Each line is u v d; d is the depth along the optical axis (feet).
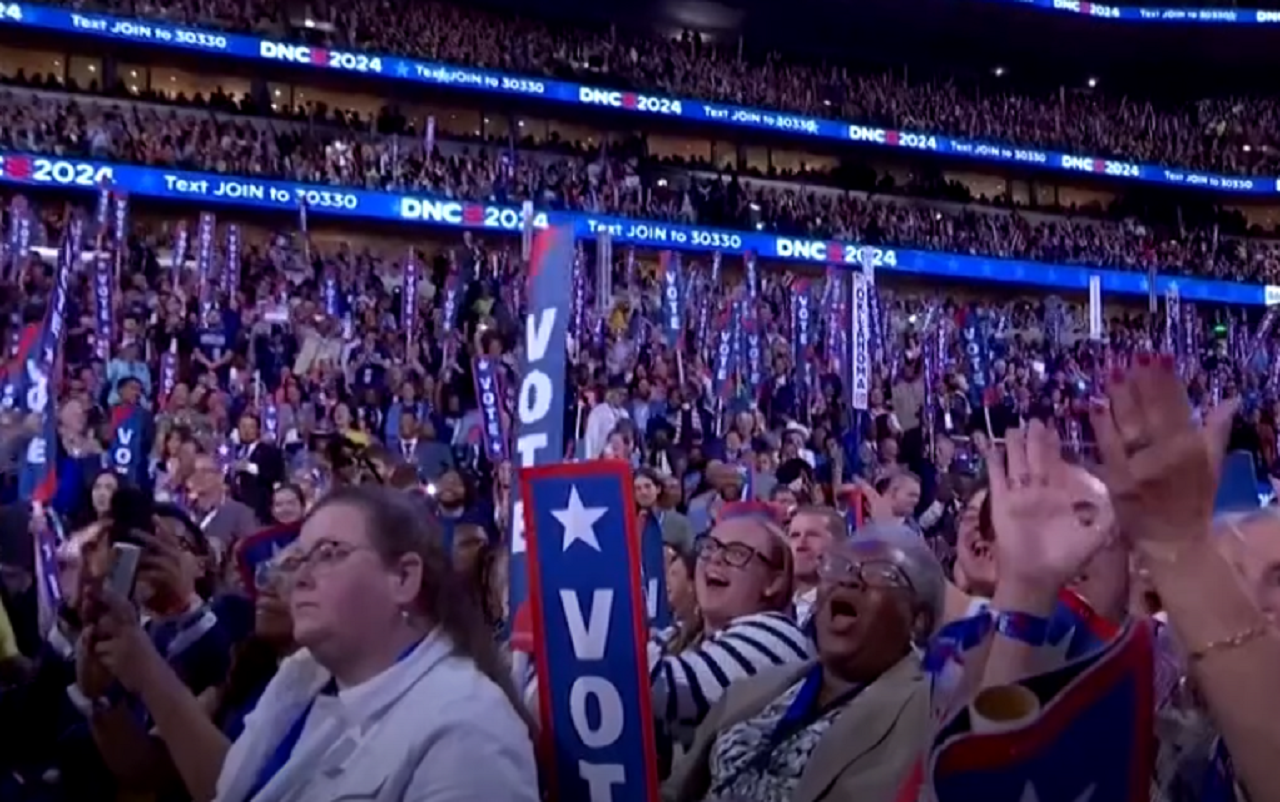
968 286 135.23
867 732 10.96
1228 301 138.10
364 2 122.42
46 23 101.60
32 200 97.04
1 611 15.21
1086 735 6.39
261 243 106.93
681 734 13.12
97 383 51.72
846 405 65.16
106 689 12.99
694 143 138.21
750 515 14.64
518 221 111.45
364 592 9.92
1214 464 6.18
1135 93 163.12
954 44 151.02
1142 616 7.55
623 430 44.88
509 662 11.46
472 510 27.40
